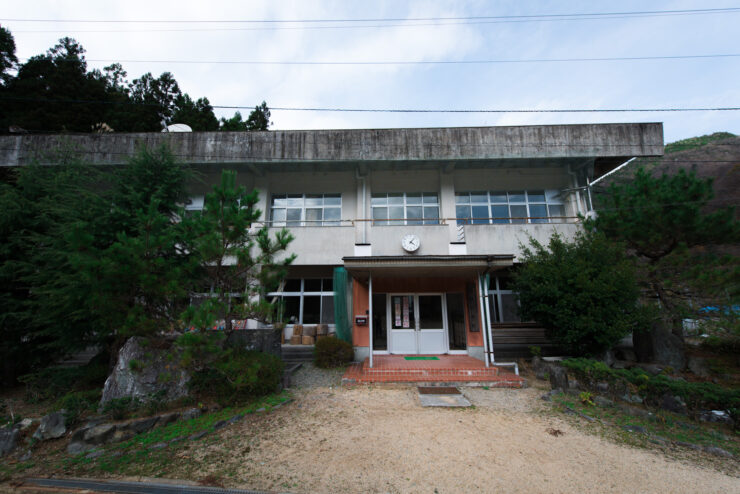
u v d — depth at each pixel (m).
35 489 3.65
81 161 9.48
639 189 9.21
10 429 4.84
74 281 6.42
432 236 12.09
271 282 6.44
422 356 9.91
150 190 8.59
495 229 11.96
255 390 6.32
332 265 12.20
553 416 5.67
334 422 5.36
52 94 17.73
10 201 7.77
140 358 6.03
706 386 5.58
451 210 13.48
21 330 7.99
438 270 8.83
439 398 6.61
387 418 5.54
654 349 8.86
